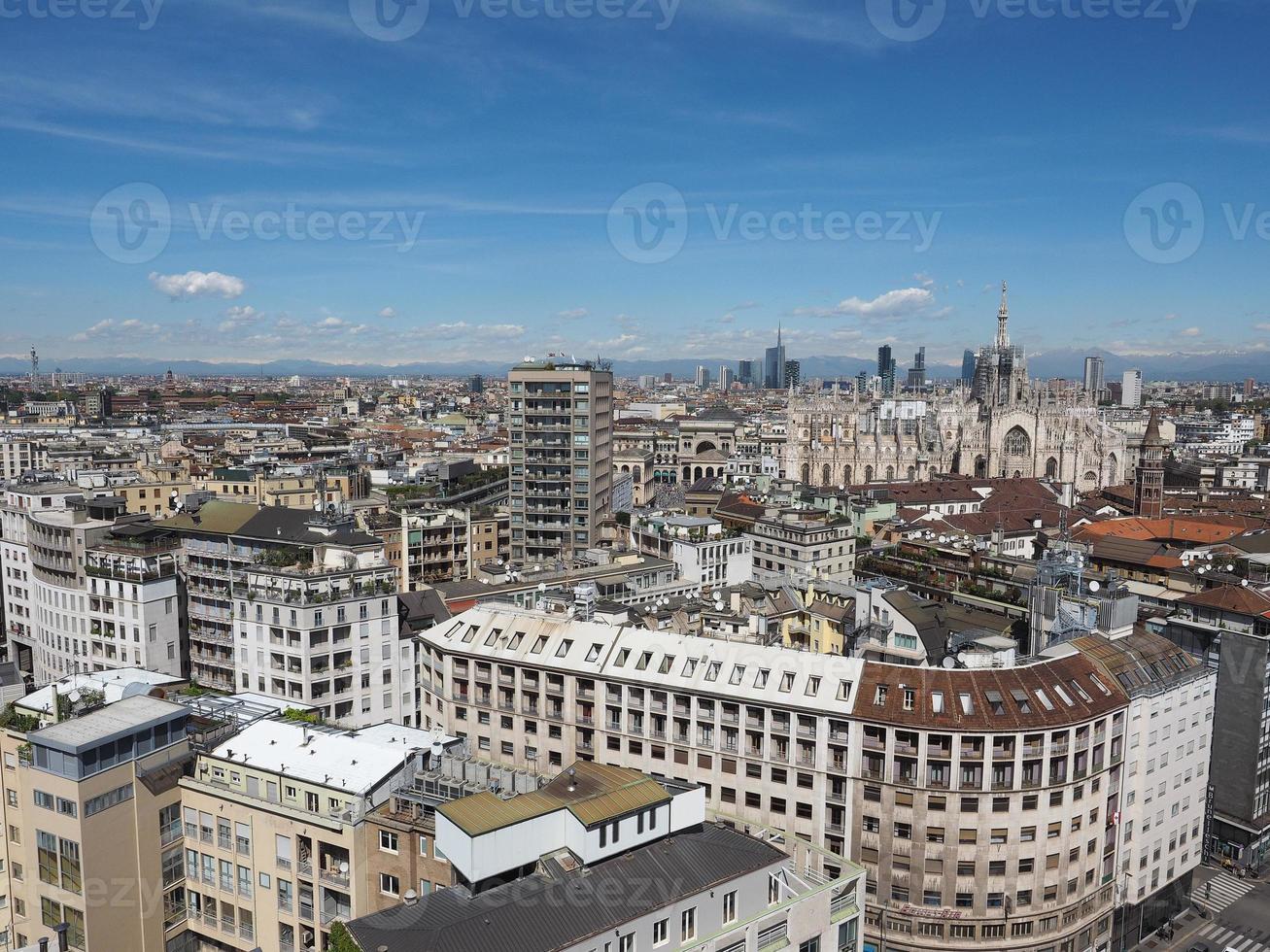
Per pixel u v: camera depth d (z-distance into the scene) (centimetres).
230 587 16912
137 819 9350
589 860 7675
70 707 10306
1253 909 13712
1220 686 14425
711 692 11938
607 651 12900
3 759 9975
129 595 16812
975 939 11081
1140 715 12288
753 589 17525
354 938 6938
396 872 8594
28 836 9250
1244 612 14675
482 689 13700
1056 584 15400
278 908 9169
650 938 7325
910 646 14250
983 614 17000
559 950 6825
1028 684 11325
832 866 11362
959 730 10831
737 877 7850
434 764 9519
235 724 10519
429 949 6706
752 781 11844
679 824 8344
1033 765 10981
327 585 14962
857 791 11269
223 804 9444
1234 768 14450
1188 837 13450
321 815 8925
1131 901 12475
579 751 12912
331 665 14975
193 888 9762
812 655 11956
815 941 8425
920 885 11119
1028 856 11112
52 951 9112
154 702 10006
